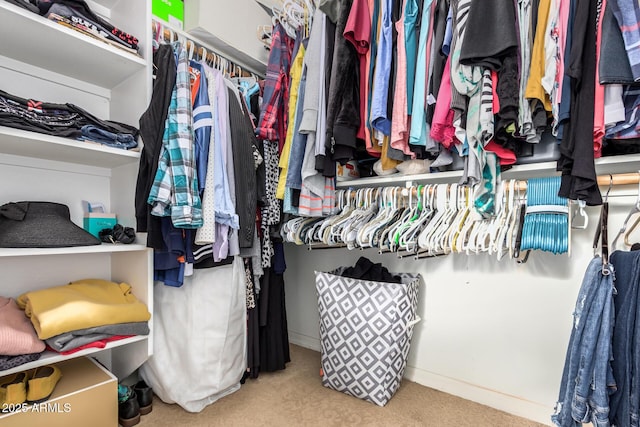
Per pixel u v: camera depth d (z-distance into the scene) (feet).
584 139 2.98
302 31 5.11
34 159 4.19
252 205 4.55
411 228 4.35
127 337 4.01
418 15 4.12
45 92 4.28
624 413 2.90
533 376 4.43
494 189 3.89
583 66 2.99
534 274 4.45
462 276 5.03
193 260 4.02
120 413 4.04
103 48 3.76
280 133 5.26
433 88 3.86
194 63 4.20
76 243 3.66
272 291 5.72
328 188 5.09
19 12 3.11
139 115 4.27
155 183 3.57
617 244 3.90
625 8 2.71
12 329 3.22
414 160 4.83
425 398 4.90
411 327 4.96
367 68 4.37
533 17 3.36
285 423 4.19
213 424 4.12
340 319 4.86
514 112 3.26
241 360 4.95
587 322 3.06
